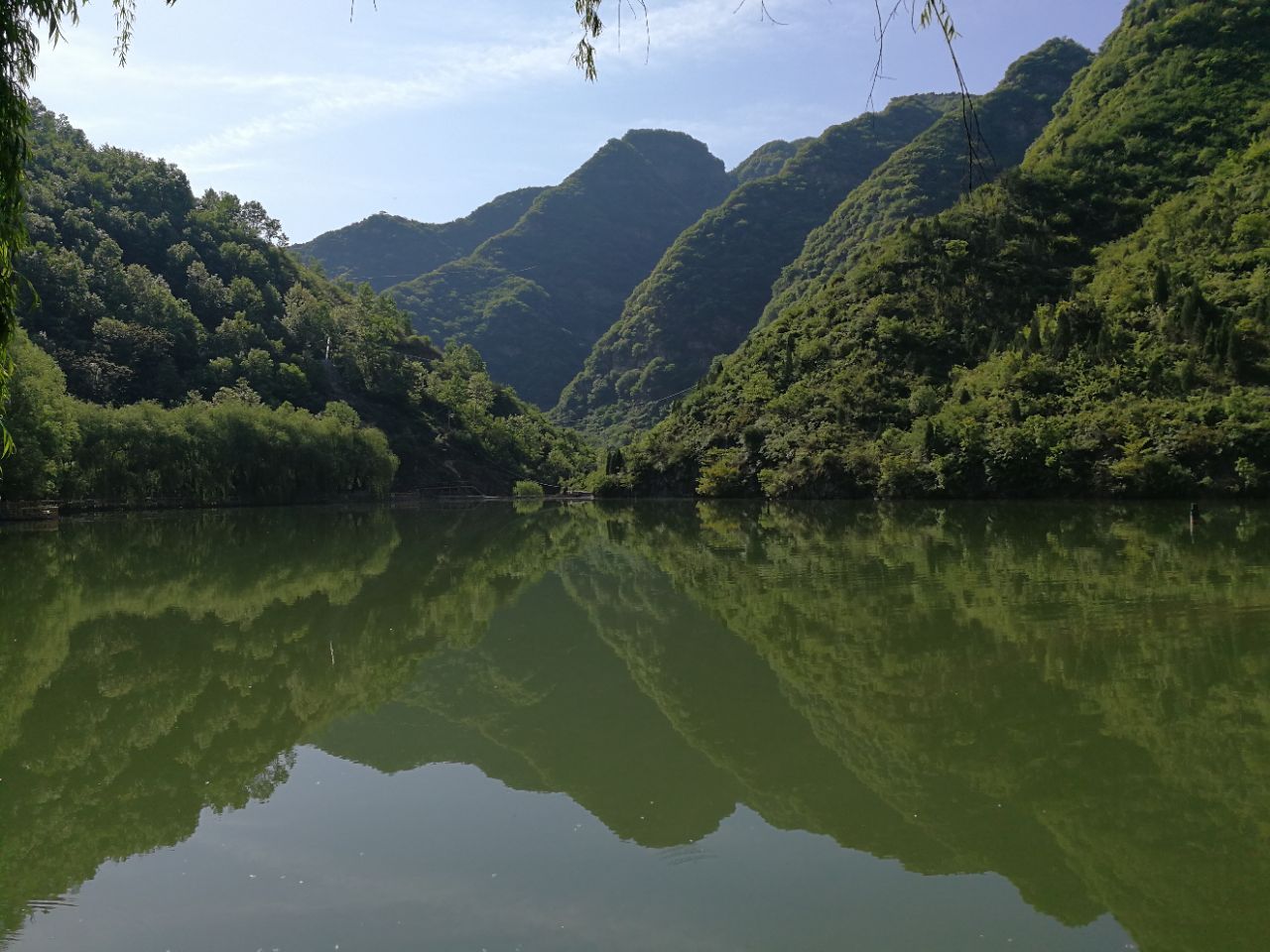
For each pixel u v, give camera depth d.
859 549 33.19
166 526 51.03
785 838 8.63
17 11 8.66
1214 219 75.88
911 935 6.74
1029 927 6.88
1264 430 51.38
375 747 11.83
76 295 92.56
